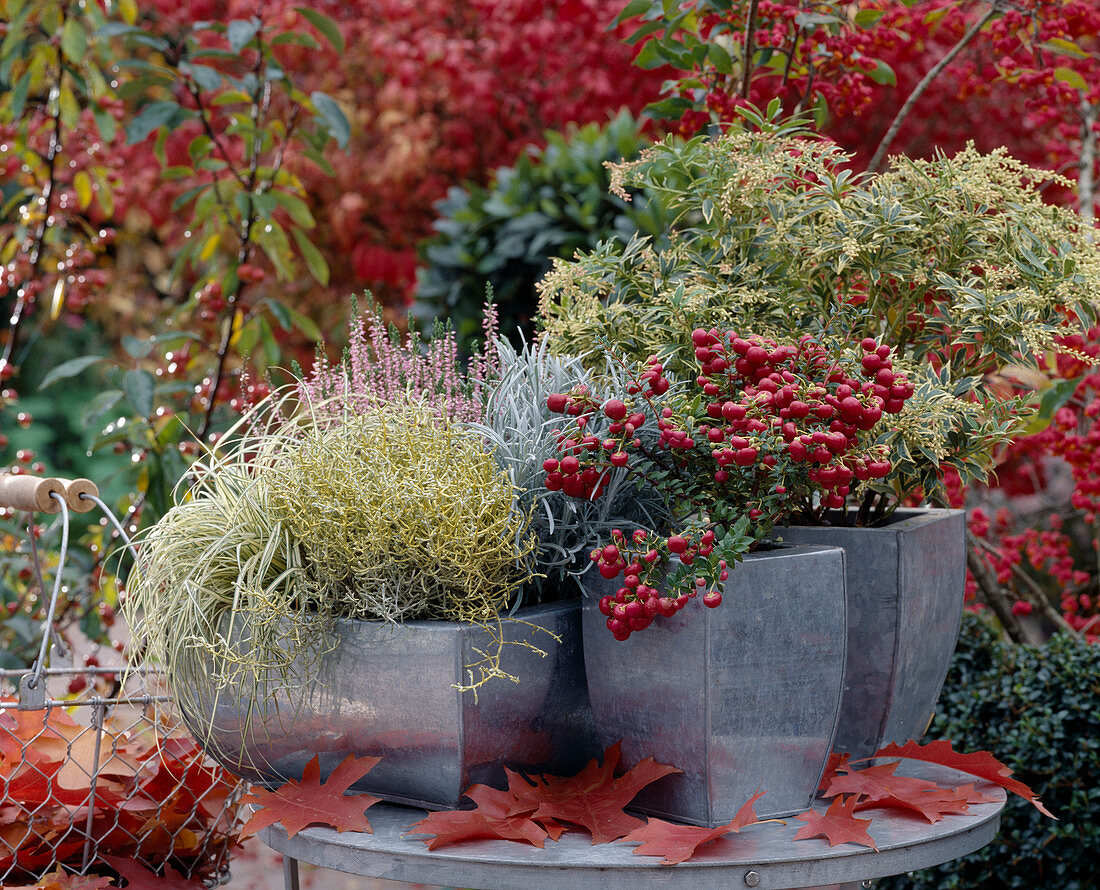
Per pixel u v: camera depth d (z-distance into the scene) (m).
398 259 4.06
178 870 1.28
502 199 2.92
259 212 2.21
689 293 1.19
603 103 3.53
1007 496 2.90
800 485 1.01
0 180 2.57
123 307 4.71
